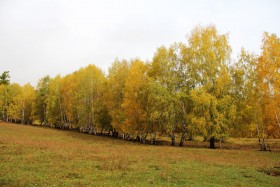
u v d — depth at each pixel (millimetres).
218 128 37312
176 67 45719
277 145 47406
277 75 34344
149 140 56781
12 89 116688
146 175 17250
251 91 40344
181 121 43562
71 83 80000
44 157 23219
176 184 15234
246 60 41812
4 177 15352
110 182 15219
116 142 46156
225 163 23125
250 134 41156
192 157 26547
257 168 20922
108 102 58062
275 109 35625
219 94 39875
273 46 35938
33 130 65312
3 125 78000
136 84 48156
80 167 19328
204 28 43469
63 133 62344
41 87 103125
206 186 14953
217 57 41344
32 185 13953
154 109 43344
